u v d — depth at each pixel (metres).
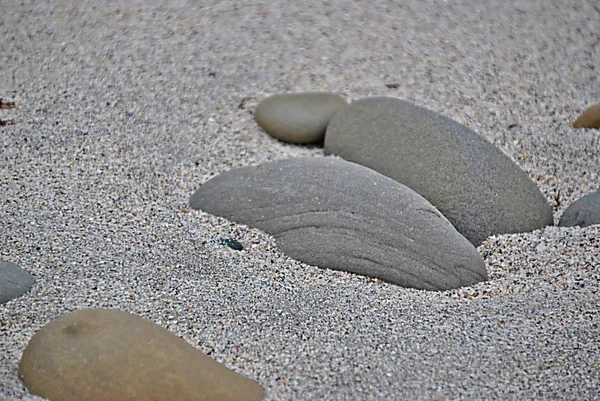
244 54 11.62
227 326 5.66
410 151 8.08
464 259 6.68
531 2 13.68
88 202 7.68
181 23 12.41
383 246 6.71
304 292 6.26
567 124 10.05
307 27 12.59
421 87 10.90
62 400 4.67
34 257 6.49
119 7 12.81
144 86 10.45
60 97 9.96
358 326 5.75
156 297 5.98
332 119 9.11
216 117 9.91
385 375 5.17
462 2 13.61
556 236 7.33
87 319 4.99
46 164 8.40
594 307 6.11
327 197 7.12
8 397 4.66
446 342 5.58
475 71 11.37
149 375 4.73
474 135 8.16
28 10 12.49
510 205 7.59
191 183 8.37
